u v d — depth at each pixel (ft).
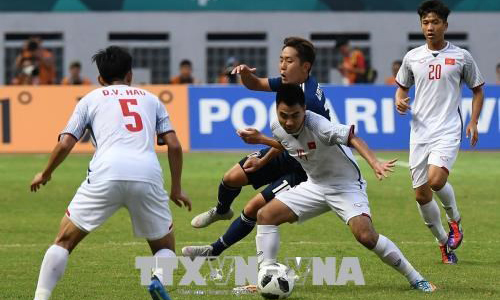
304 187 80.38
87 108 71.92
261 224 80.28
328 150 77.61
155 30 263.90
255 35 265.34
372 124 199.41
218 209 91.35
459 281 85.15
